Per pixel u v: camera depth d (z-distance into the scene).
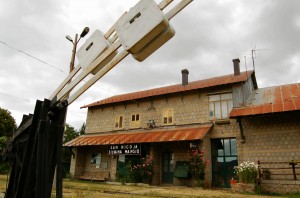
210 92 18.30
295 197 10.95
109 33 2.55
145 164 17.75
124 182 17.73
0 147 19.94
